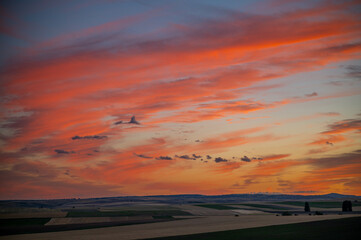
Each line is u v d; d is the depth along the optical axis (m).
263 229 49.88
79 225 74.12
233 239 39.47
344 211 108.88
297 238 36.62
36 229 66.50
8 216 101.31
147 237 46.31
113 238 46.94
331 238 35.06
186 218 91.50
